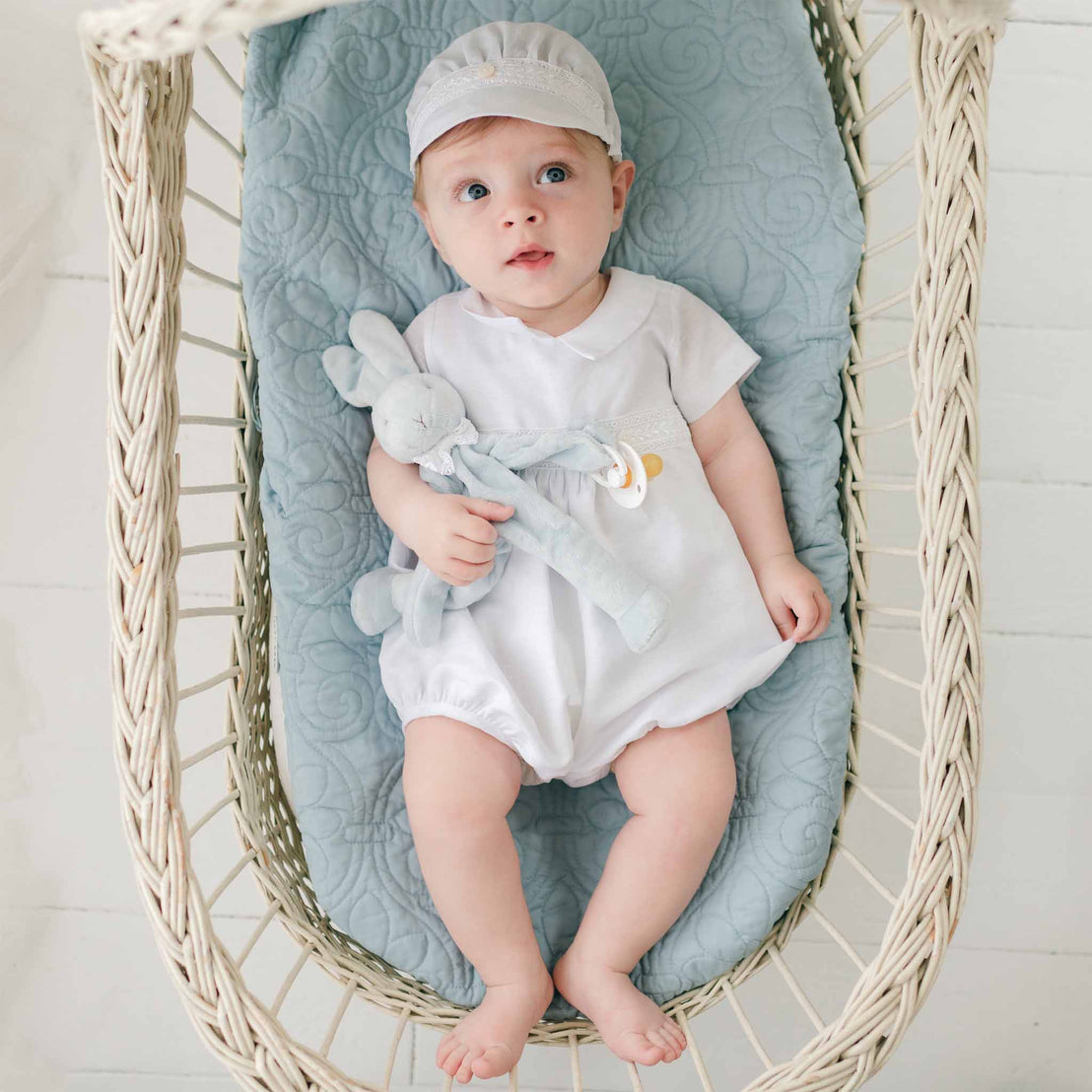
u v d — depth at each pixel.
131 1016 1.51
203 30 0.72
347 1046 1.52
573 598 1.05
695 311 1.13
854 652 1.15
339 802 1.10
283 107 1.12
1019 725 1.49
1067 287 1.42
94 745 1.47
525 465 1.05
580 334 1.09
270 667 1.24
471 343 1.10
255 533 1.17
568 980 1.04
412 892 1.10
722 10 1.17
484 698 1.01
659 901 1.03
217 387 1.43
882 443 1.45
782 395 1.15
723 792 1.03
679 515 1.06
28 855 1.22
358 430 1.13
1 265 0.91
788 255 1.15
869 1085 1.57
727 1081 1.54
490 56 1.04
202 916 0.90
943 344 0.90
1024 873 1.52
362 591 1.09
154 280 0.91
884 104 1.10
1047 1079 1.57
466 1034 1.00
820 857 1.08
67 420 1.40
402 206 1.16
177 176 0.96
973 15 0.81
